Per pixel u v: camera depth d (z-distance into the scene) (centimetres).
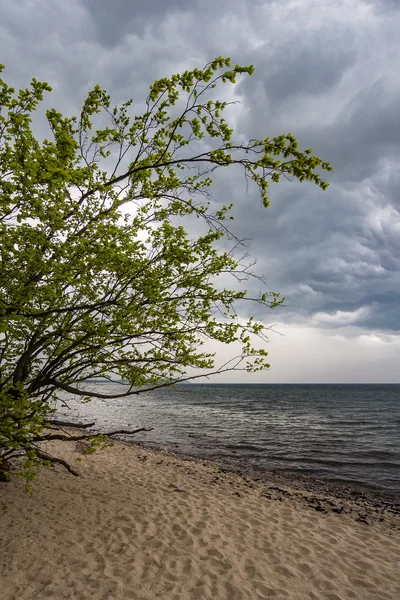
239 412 4709
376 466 1630
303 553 610
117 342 518
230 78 356
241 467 1505
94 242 446
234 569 537
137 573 511
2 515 674
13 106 299
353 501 1061
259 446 2070
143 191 578
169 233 526
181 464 1395
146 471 1178
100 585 475
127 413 4091
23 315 426
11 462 988
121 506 779
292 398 8912
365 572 555
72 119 484
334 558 597
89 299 539
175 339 548
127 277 509
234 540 642
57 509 729
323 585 510
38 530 622
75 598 446
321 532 722
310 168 329
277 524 750
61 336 546
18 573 491
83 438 586
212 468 1387
